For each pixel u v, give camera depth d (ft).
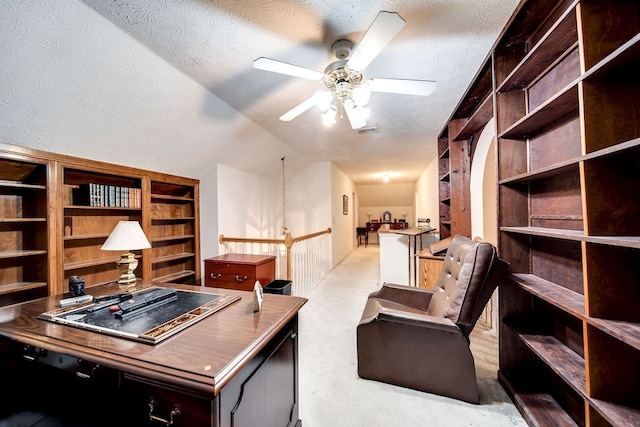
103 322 3.53
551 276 4.73
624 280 3.05
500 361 5.59
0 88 5.12
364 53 4.27
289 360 4.09
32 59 4.96
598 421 3.16
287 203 18.01
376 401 5.16
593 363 3.16
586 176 3.08
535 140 5.06
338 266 18.70
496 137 5.36
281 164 15.40
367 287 13.35
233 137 10.55
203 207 12.01
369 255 23.44
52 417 3.26
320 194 17.42
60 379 3.31
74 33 4.84
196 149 10.12
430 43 5.44
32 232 7.11
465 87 7.32
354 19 4.74
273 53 5.69
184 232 11.94
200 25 4.86
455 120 9.45
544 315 5.08
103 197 8.31
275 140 12.25
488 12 4.62
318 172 17.46
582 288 4.07
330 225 17.25
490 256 4.95
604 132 3.05
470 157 9.33
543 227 4.88
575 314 3.33
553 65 4.46
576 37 3.86
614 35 3.06
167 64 6.11
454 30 5.06
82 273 8.37
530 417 4.44
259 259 9.73
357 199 30.60
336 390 5.49
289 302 4.37
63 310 4.02
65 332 3.30
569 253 4.33
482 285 5.01
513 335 5.48
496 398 5.16
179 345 2.96
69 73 5.49
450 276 6.21
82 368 3.08
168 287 5.42
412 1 4.37
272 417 3.55
